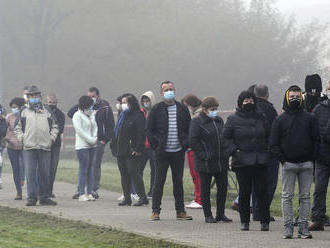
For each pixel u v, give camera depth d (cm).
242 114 2170
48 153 2970
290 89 2027
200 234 2112
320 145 2189
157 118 2480
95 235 2125
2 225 2367
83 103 3102
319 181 2203
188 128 2492
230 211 2714
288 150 2022
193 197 3303
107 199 3222
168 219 2488
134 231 2153
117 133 2944
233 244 1909
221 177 2417
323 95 2352
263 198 2191
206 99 2394
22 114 2969
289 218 2031
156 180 2480
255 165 2153
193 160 2664
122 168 2955
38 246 1945
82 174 3136
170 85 2477
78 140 3127
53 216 2528
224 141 2184
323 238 2028
